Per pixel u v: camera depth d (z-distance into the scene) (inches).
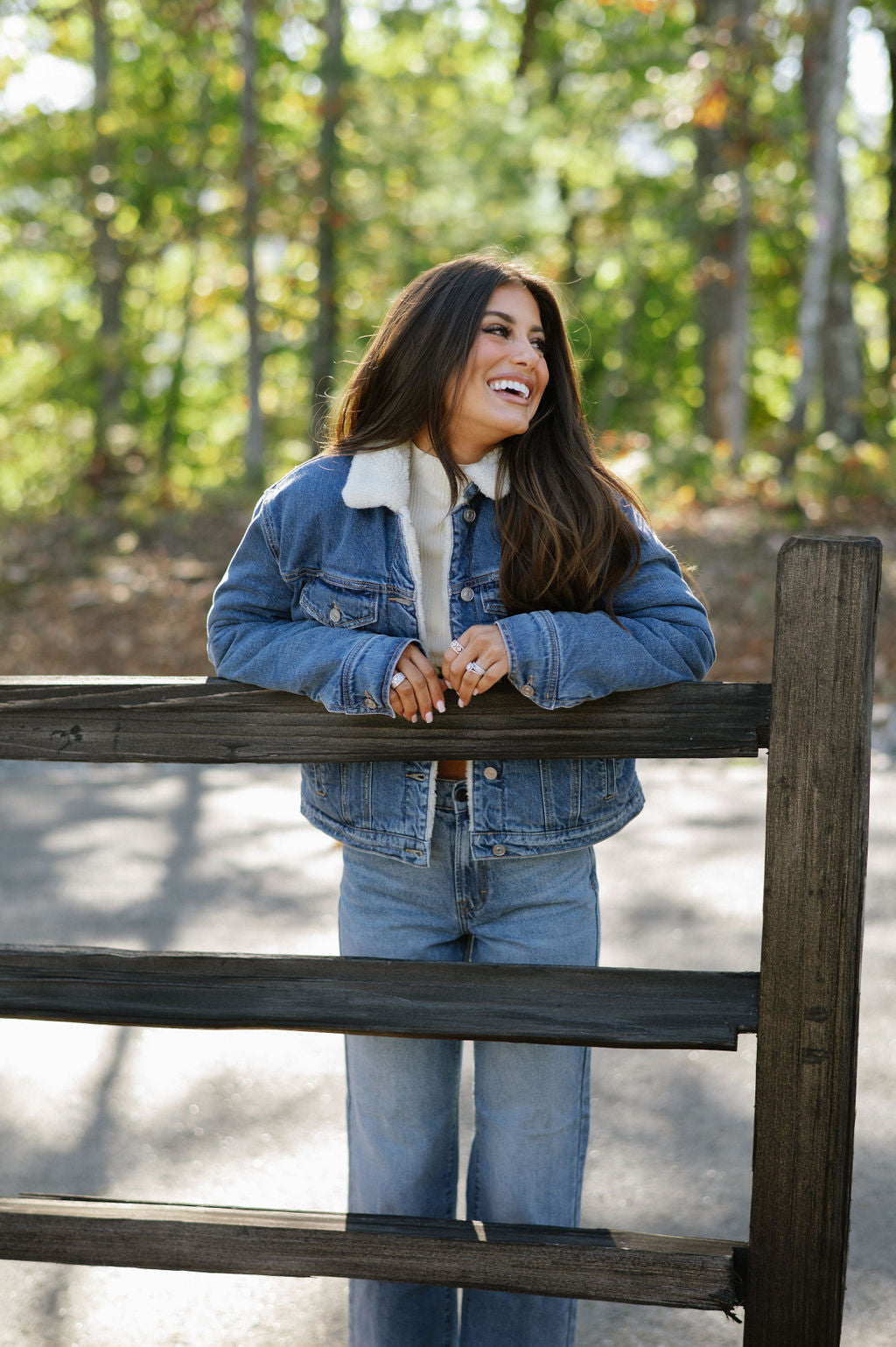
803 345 491.2
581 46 693.3
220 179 631.8
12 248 667.4
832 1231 66.0
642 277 773.3
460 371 70.7
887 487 442.3
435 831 74.6
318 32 597.3
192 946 169.2
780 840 64.2
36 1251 71.4
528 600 72.1
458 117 603.5
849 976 64.2
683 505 438.9
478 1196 79.7
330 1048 142.2
